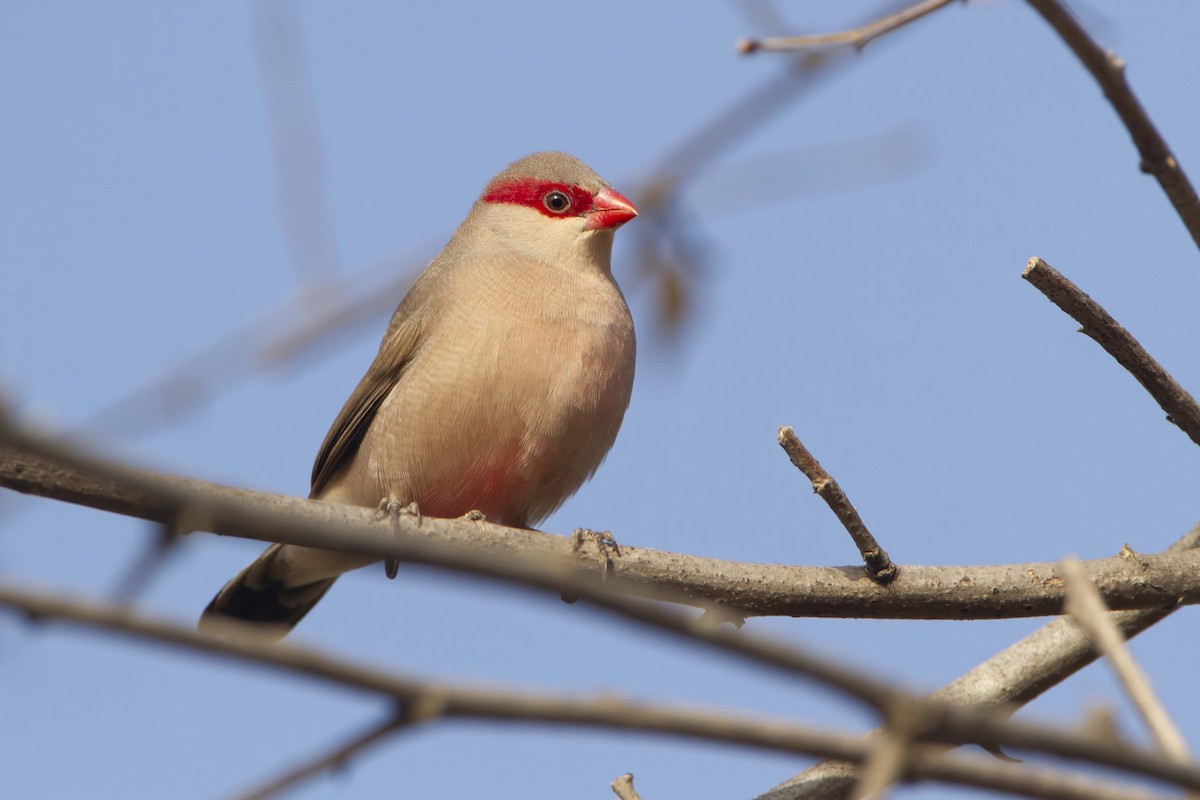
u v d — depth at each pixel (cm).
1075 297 921
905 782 459
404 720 417
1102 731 486
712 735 439
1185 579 955
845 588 961
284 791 420
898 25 884
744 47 908
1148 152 821
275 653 407
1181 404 945
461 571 452
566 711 428
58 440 456
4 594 394
